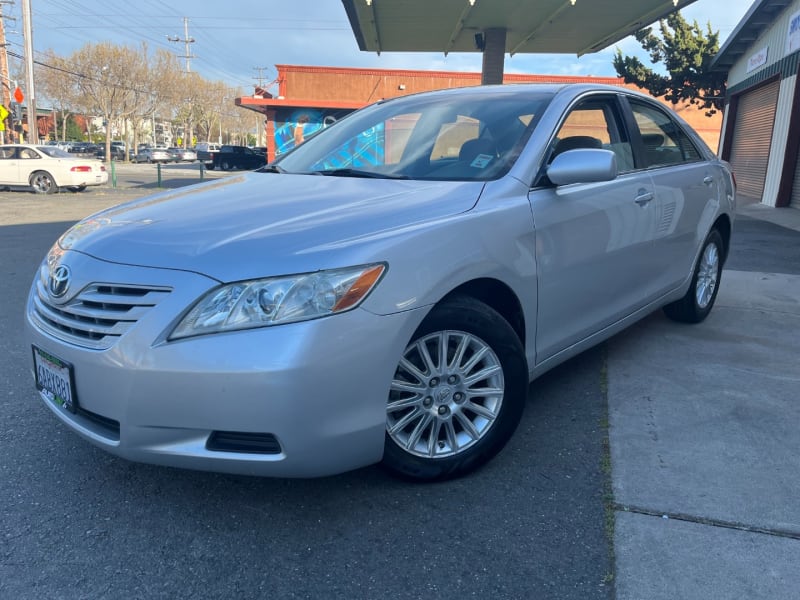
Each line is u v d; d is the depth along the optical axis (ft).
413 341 8.17
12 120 104.88
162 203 9.64
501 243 8.91
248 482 8.95
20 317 17.01
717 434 10.29
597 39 53.11
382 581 7.06
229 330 7.04
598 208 10.85
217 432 7.23
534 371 10.04
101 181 66.49
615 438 10.16
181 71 205.67
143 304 7.32
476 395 8.92
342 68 83.25
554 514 8.22
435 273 8.01
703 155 15.58
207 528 7.94
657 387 12.14
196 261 7.41
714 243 16.19
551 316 10.10
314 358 7.05
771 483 8.88
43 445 9.93
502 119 10.93
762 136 56.75
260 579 7.08
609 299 11.62
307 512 8.27
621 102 12.69
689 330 15.72
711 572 7.17
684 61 80.64
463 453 8.89
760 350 14.26
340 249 7.47
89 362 7.49
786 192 48.91
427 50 57.41
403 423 8.36
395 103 13.10
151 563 7.30
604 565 7.30
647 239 12.46
